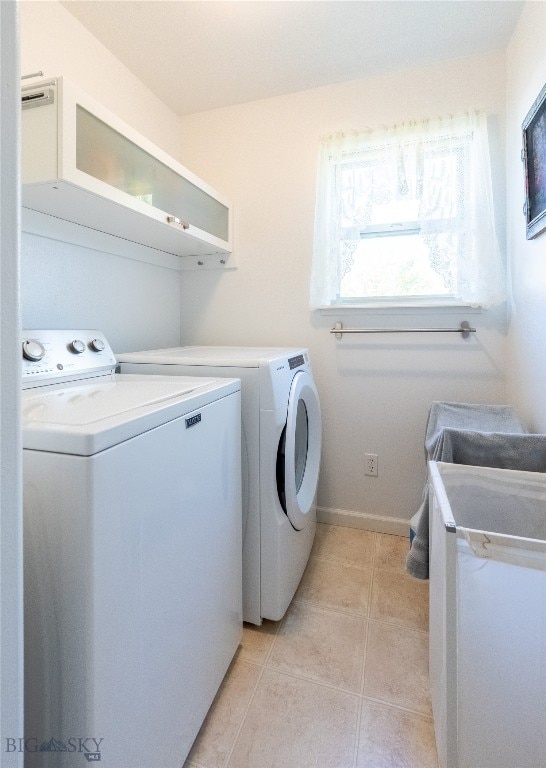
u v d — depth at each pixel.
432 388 1.93
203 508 0.99
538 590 0.75
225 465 1.13
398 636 1.34
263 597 1.36
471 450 1.21
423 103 1.85
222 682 1.16
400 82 1.88
